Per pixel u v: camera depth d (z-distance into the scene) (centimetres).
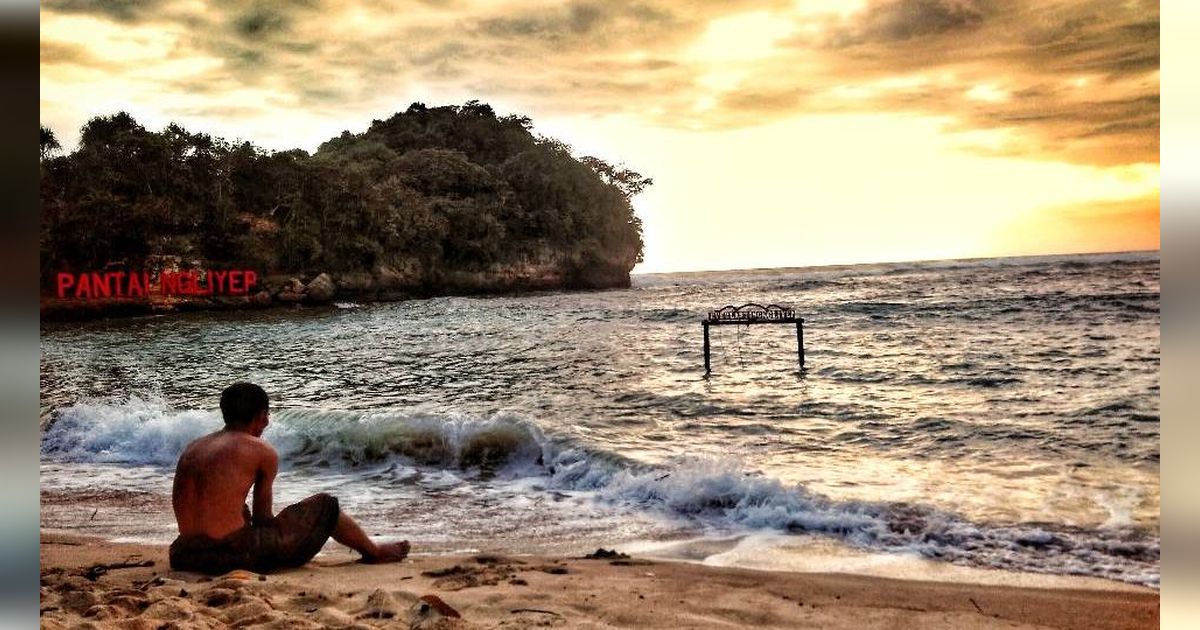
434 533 537
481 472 750
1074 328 2103
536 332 2631
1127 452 739
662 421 984
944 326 2344
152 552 462
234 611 304
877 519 532
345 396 1275
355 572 409
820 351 1861
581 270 9219
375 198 6975
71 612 307
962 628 316
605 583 382
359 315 4053
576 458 750
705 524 551
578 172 9619
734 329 2564
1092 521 518
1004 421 924
